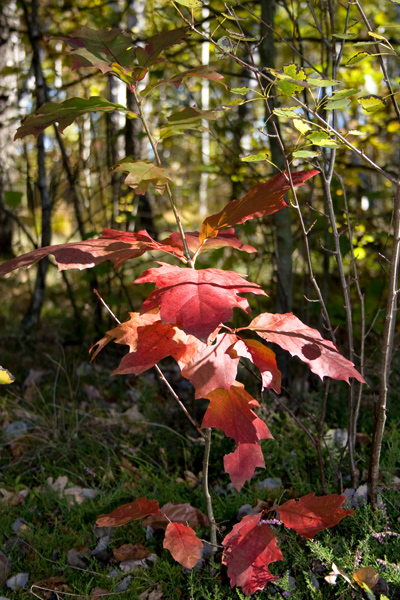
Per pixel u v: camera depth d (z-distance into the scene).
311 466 2.21
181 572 1.74
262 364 1.37
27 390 3.20
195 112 1.39
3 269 1.25
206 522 1.87
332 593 1.59
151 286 4.38
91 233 3.64
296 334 1.39
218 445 2.45
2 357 3.62
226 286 1.21
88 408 3.08
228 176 4.14
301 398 2.92
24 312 4.90
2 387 3.29
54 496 2.15
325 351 1.37
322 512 1.53
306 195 4.21
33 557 1.88
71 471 2.44
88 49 1.37
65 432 2.64
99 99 1.37
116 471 2.44
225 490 2.19
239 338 1.39
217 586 1.65
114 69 1.37
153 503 1.65
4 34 5.35
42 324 4.62
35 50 3.97
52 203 4.11
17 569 1.83
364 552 1.61
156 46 1.40
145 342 1.34
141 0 4.76
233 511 1.97
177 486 2.17
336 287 4.06
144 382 3.15
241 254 3.80
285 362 3.00
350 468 1.94
